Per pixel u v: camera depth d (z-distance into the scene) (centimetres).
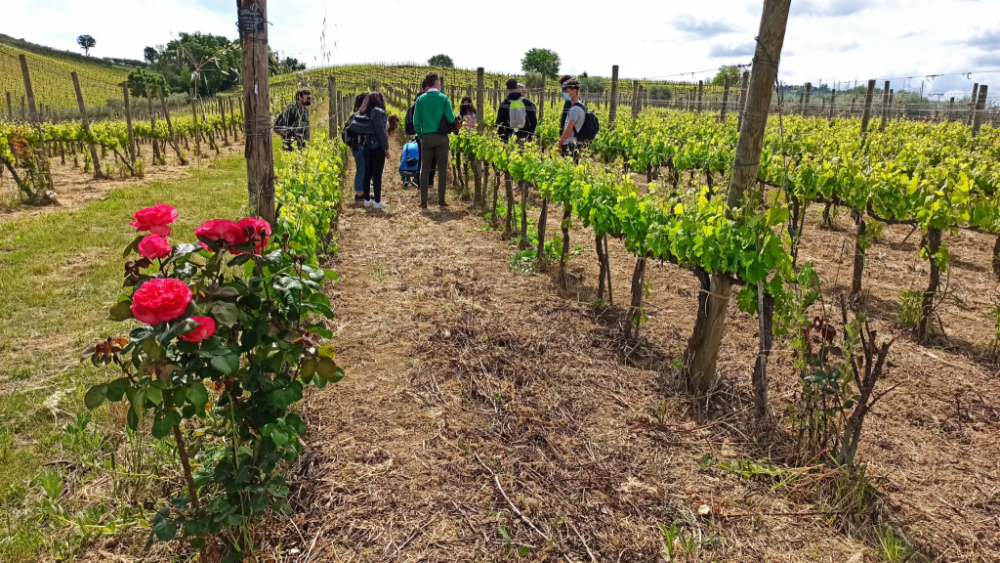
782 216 309
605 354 424
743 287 353
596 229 484
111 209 855
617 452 315
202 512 217
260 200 315
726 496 283
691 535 258
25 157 928
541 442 322
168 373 188
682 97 2261
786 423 339
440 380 383
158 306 171
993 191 571
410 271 600
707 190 374
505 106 1019
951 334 464
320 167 686
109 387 190
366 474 291
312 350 215
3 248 650
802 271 313
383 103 870
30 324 458
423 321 472
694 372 372
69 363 398
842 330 450
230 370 187
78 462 297
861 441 329
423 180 891
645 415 351
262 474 229
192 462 279
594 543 253
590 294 541
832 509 272
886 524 266
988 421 347
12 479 285
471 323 466
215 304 198
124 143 1552
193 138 2162
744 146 329
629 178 473
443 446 316
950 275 604
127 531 253
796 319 306
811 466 290
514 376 390
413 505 271
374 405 352
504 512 269
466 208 910
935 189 468
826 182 604
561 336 449
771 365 412
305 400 353
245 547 236
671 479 295
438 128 866
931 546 253
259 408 218
